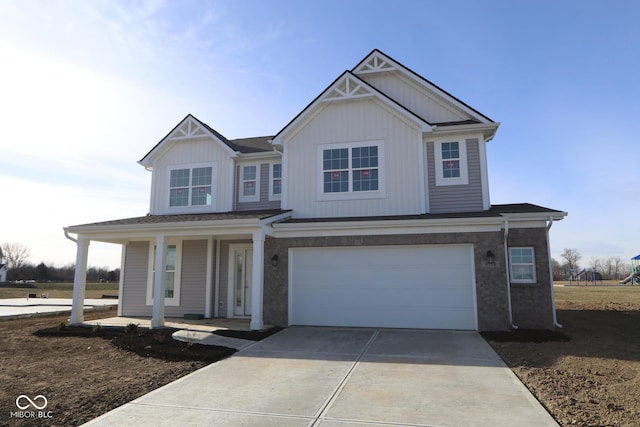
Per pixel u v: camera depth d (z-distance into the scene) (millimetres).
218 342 9781
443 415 5289
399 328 11586
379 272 11961
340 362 8148
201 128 15805
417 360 8172
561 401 5688
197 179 15820
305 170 13875
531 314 11508
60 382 6918
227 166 15586
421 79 14734
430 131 13102
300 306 12305
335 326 12000
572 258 81750
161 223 12250
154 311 12070
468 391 6230
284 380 6988
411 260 11781
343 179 13539
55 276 69625
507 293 10875
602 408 5402
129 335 10844
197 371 7656
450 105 14531
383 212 13094
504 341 9727
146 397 6168
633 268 55969
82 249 13273
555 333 10594
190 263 15055
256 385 6727
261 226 11664
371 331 11203
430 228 11555
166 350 9031
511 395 6020
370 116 13609
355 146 13594
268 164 15539
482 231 11242
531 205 13852
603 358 8109
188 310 14797
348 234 12094
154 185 16188
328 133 13867
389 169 13250
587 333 10953
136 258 15633
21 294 32625
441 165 13539
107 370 7699
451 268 11484
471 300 11266
